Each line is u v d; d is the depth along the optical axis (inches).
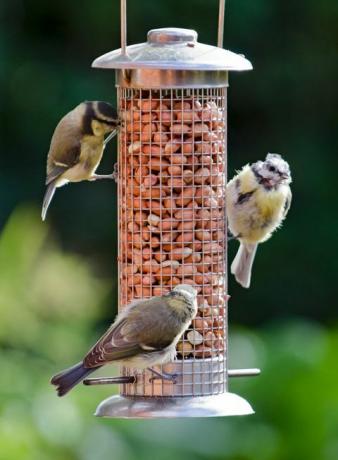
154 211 472.7
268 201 498.0
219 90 475.5
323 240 971.9
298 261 969.5
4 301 612.1
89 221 932.6
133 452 605.0
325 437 606.5
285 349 639.8
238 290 958.4
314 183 981.8
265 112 988.6
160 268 473.4
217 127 474.9
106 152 929.5
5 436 573.9
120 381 458.6
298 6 977.5
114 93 946.1
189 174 471.8
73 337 624.1
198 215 474.0
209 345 471.2
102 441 601.3
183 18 953.5
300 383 619.5
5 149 942.4
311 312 966.4
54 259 622.2
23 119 943.0
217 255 477.1
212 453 609.3
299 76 983.6
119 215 482.6
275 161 498.6
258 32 976.3
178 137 471.5
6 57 948.0
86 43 957.8
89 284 633.0
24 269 615.8
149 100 470.0
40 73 946.1
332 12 979.3
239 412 462.0
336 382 619.8
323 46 983.6
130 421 609.3
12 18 954.7
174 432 610.5
